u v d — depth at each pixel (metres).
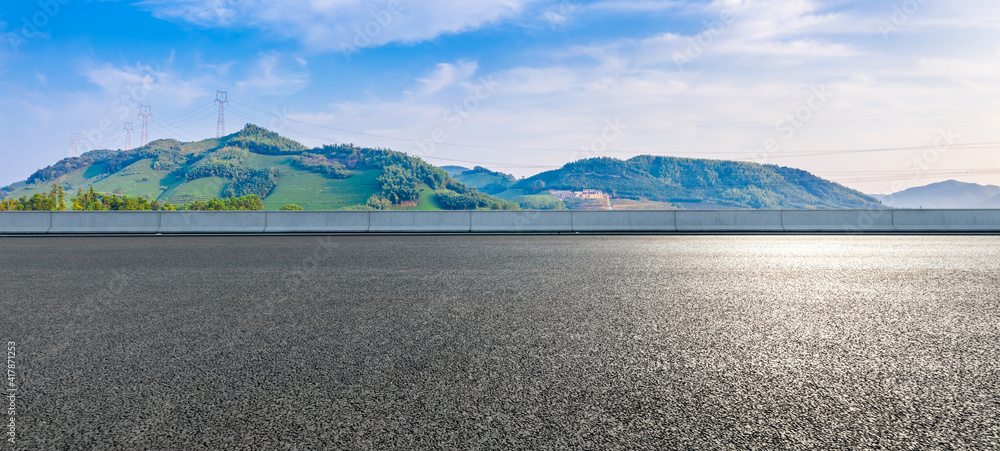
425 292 6.79
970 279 7.89
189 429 2.80
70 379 3.58
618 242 14.30
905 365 3.87
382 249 12.42
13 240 15.65
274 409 3.06
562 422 2.88
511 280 7.76
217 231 18.69
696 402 3.17
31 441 2.68
